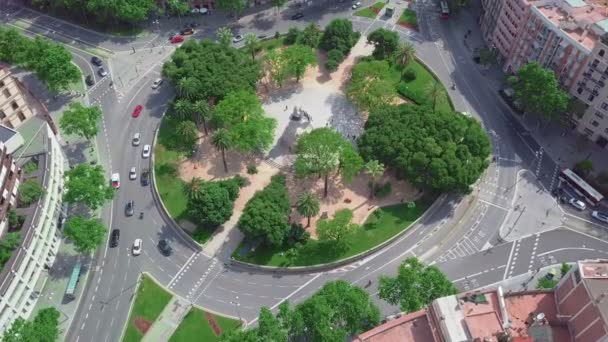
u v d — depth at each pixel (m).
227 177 183.00
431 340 107.56
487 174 184.12
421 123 175.75
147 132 199.25
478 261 160.62
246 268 160.50
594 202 172.38
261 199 161.00
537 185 180.25
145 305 151.38
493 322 105.44
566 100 180.62
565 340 105.38
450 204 175.62
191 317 148.88
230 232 168.00
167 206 174.38
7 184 148.62
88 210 173.75
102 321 148.00
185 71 194.50
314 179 181.88
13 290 138.38
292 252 158.62
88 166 168.12
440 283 130.00
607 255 160.88
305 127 197.75
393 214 171.38
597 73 175.00
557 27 183.88
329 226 155.00
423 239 166.88
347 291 130.38
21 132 176.75
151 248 165.00
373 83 194.38
